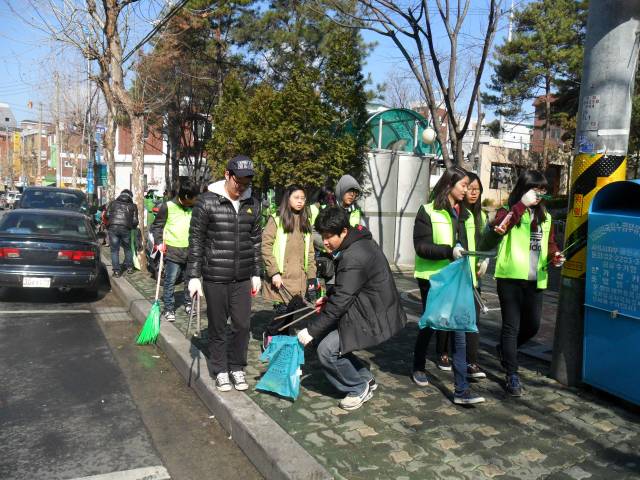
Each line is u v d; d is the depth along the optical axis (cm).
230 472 339
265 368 491
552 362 465
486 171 3434
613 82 412
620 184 401
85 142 2972
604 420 383
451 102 864
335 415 386
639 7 407
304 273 514
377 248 387
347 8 952
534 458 328
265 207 1298
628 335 385
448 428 367
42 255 789
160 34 1652
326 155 1236
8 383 484
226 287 429
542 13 2673
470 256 400
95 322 726
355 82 1310
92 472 334
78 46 1304
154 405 444
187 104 2516
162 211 702
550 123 2994
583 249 435
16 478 324
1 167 8175
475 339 454
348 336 380
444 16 839
